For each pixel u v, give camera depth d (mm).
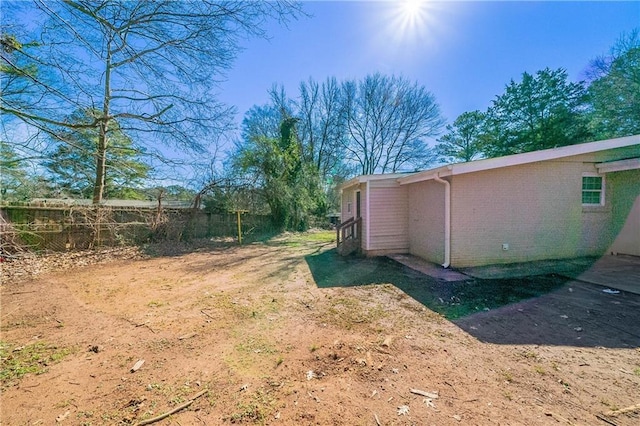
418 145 23328
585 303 3990
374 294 4664
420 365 2543
